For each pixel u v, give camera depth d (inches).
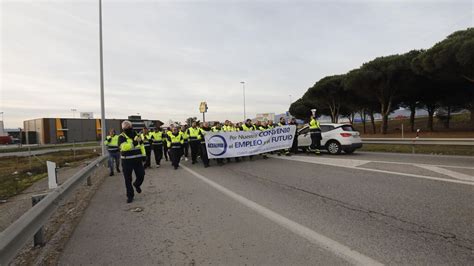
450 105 1250.0
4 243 99.6
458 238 143.7
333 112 1577.3
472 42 736.3
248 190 273.0
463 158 434.3
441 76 924.6
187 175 388.2
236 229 171.0
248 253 138.3
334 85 1429.6
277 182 302.4
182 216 201.2
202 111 1364.4
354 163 400.8
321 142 544.7
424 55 925.8
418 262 122.1
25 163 783.1
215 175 374.3
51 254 146.3
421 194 225.0
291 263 126.4
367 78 1136.8
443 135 1015.0
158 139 515.8
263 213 199.0
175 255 139.9
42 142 1796.3
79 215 214.7
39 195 172.1
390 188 248.7
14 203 306.5
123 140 256.4
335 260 127.4
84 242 160.9
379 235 152.2
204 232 168.6
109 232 175.6
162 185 321.4
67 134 1863.9
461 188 238.2
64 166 671.1
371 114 1508.4
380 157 469.1
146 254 142.4
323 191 251.8
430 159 426.9
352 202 213.9
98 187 335.3
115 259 138.3
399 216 178.7
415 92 1167.6
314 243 146.4
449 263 120.3
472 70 819.4
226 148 483.5
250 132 507.2
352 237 151.3
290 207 210.1
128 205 239.5
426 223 165.2
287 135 548.1
